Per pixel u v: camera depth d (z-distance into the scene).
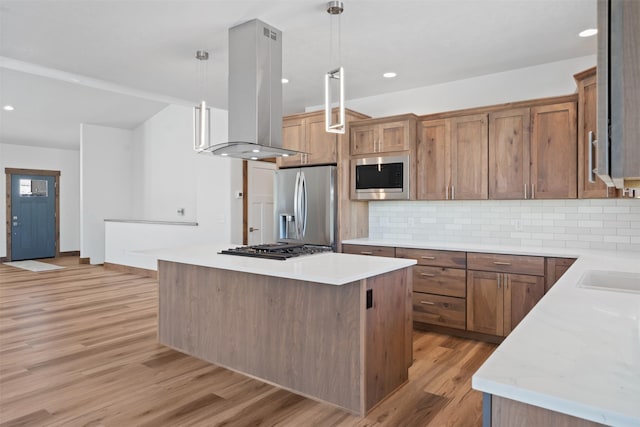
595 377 0.84
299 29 3.12
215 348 3.09
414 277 3.97
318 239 4.43
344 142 4.46
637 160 0.61
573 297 1.54
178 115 7.57
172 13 2.88
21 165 8.78
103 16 2.92
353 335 2.38
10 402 2.48
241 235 6.09
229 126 3.13
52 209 9.27
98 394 2.60
